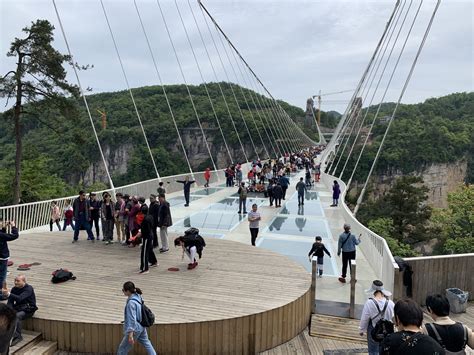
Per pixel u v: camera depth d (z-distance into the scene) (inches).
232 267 301.9
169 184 829.2
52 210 469.7
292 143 2856.8
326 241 454.9
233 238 458.6
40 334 208.2
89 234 378.0
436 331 111.0
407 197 1539.1
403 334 99.4
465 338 110.3
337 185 696.4
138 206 358.0
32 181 1165.1
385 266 300.7
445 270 284.7
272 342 222.5
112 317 210.2
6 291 234.1
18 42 896.9
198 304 228.2
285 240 454.6
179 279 273.4
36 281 265.3
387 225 1358.3
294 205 699.4
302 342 230.4
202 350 206.1
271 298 238.2
